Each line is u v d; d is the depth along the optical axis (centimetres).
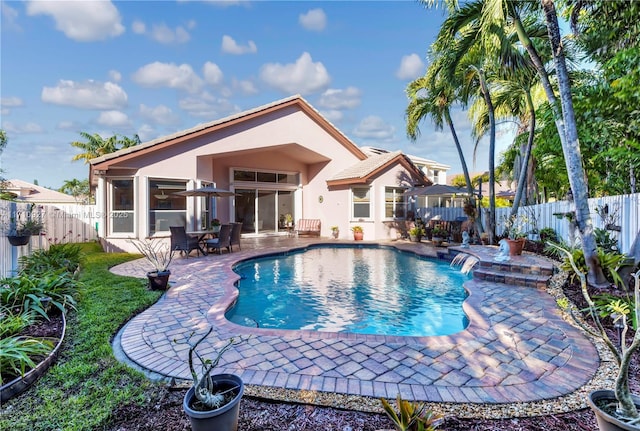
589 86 738
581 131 801
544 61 1007
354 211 1739
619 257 619
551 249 941
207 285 751
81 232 1462
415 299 741
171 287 732
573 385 327
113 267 961
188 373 358
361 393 315
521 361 379
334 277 953
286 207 1973
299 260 1219
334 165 1855
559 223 1066
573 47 889
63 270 700
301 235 1894
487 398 305
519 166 1469
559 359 383
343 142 1872
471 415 280
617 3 582
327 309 675
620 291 584
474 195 1395
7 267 707
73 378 340
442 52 1088
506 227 1291
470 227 1458
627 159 745
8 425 265
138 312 566
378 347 421
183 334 468
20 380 318
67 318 515
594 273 637
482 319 521
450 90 1190
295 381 337
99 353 396
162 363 382
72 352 401
